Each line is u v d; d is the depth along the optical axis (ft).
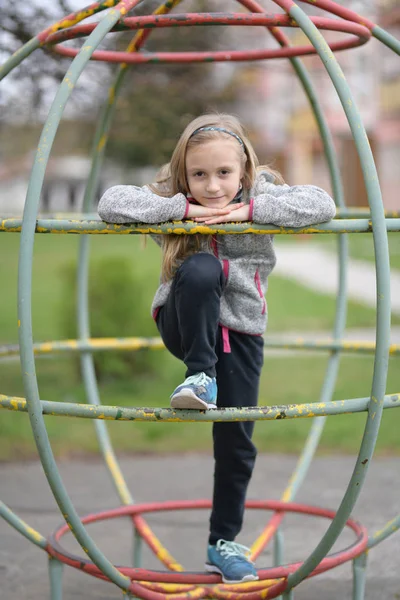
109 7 7.78
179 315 7.07
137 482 15.69
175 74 26.73
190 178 7.47
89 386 11.48
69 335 22.29
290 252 63.46
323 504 14.28
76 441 18.51
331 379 11.47
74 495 14.89
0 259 53.16
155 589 8.00
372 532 12.95
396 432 18.94
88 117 34.12
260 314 7.73
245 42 27.27
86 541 7.32
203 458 17.44
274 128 84.23
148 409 6.90
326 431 19.25
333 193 11.35
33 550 12.31
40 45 8.16
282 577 8.00
